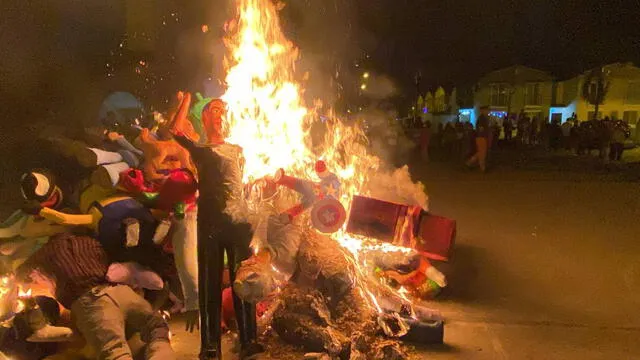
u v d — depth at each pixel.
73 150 4.07
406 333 4.20
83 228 3.89
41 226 3.86
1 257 4.02
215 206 3.61
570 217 9.48
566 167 18.31
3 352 3.44
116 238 3.78
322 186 4.57
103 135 4.22
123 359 3.28
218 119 3.92
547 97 41.88
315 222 4.22
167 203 3.99
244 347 3.76
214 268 3.64
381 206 5.02
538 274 6.22
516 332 4.57
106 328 3.35
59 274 3.56
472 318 4.87
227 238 3.65
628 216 9.59
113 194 3.94
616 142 21.03
